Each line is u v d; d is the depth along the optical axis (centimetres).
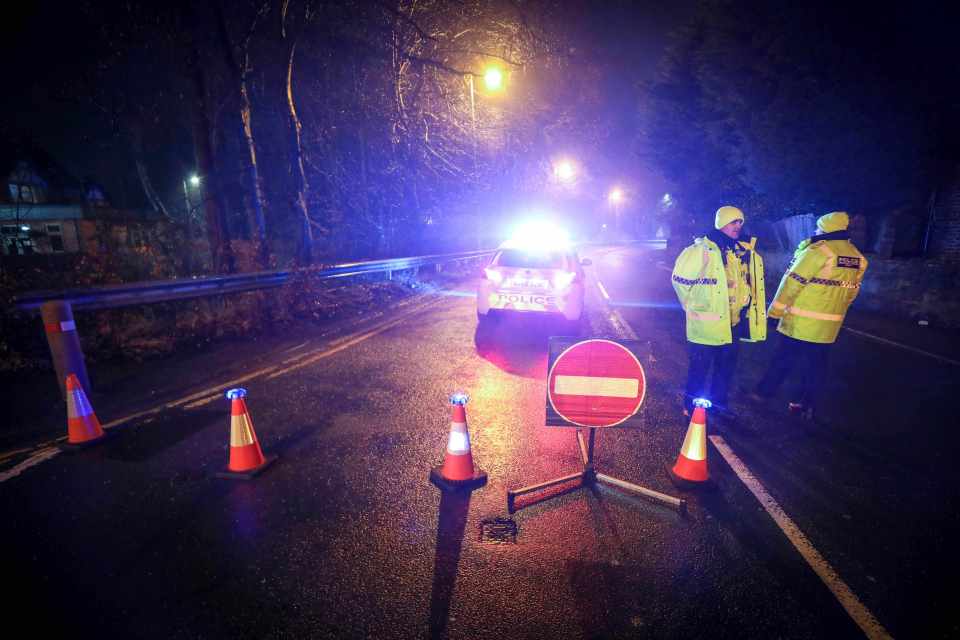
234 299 859
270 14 1140
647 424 452
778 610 232
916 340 787
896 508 319
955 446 411
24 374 548
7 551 266
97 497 320
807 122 1063
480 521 298
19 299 570
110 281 817
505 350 710
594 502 321
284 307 905
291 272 962
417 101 1684
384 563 260
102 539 277
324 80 1598
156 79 1505
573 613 228
